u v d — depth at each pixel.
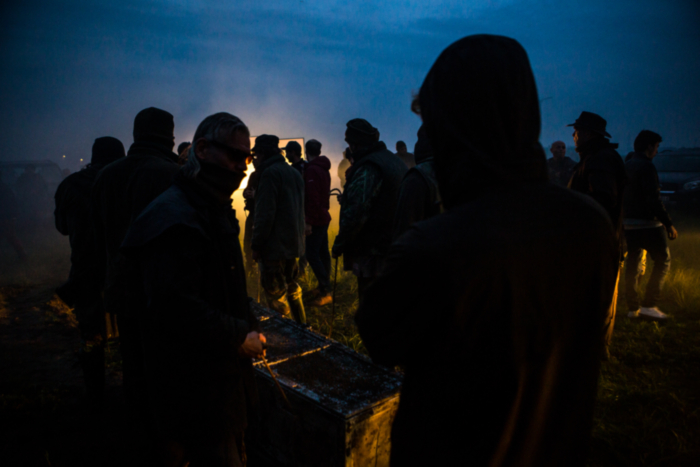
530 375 0.85
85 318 3.02
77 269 2.99
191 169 1.67
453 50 0.91
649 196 4.35
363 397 2.25
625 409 3.03
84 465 2.55
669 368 3.57
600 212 0.92
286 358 2.69
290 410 2.24
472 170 0.87
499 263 0.78
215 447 1.70
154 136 2.53
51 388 3.43
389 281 0.85
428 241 0.80
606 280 0.91
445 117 0.90
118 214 2.35
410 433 0.92
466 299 0.78
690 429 2.78
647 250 4.54
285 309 4.30
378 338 0.90
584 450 0.99
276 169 4.07
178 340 1.67
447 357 0.84
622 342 4.07
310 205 5.33
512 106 0.85
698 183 11.62
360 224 3.25
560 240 0.83
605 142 3.55
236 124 1.68
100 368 3.07
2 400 3.17
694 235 8.67
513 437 0.87
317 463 2.13
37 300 5.83
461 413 0.86
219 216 1.73
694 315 4.70
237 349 1.60
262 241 4.08
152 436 2.22
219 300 1.70
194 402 1.67
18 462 2.58
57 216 3.16
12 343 4.35
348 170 3.44
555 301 0.85
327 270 6.08
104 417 3.03
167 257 1.54
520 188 0.86
